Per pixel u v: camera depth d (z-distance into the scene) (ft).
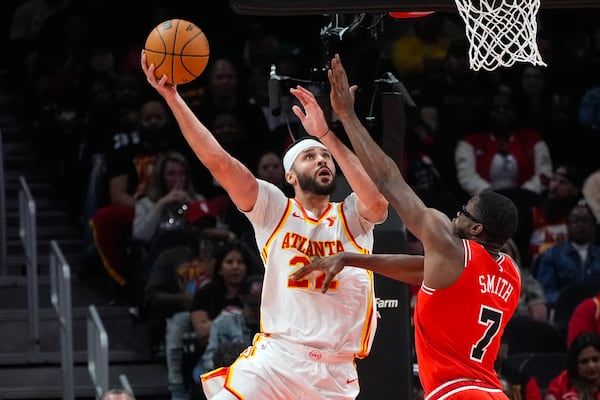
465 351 25.50
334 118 31.63
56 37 59.52
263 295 27.37
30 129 59.41
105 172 51.65
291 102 52.01
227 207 49.88
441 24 55.72
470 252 25.31
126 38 59.36
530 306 48.14
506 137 52.90
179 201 48.14
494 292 25.59
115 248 49.85
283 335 27.07
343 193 31.35
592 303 44.88
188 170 49.11
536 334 45.24
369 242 27.73
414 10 27.96
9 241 55.11
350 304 27.07
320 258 26.30
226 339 42.29
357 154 25.43
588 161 55.52
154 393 46.03
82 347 48.47
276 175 48.98
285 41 59.67
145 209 48.75
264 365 26.99
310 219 27.37
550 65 56.70
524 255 50.85
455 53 54.13
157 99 54.60
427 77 54.85
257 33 56.18
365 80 31.81
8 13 64.85
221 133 52.13
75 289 51.19
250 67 55.36
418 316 25.75
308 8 27.86
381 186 25.27
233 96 53.21
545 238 50.70
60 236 55.06
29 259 47.67
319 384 26.89
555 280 48.91
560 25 57.31
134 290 49.52
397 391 31.50
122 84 54.24
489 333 25.63
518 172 52.85
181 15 59.41
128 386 37.86
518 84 55.36
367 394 31.53
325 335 26.78
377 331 31.63
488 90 53.98
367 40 30.66
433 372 25.63
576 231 49.03
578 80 56.80
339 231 27.35
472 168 52.42
